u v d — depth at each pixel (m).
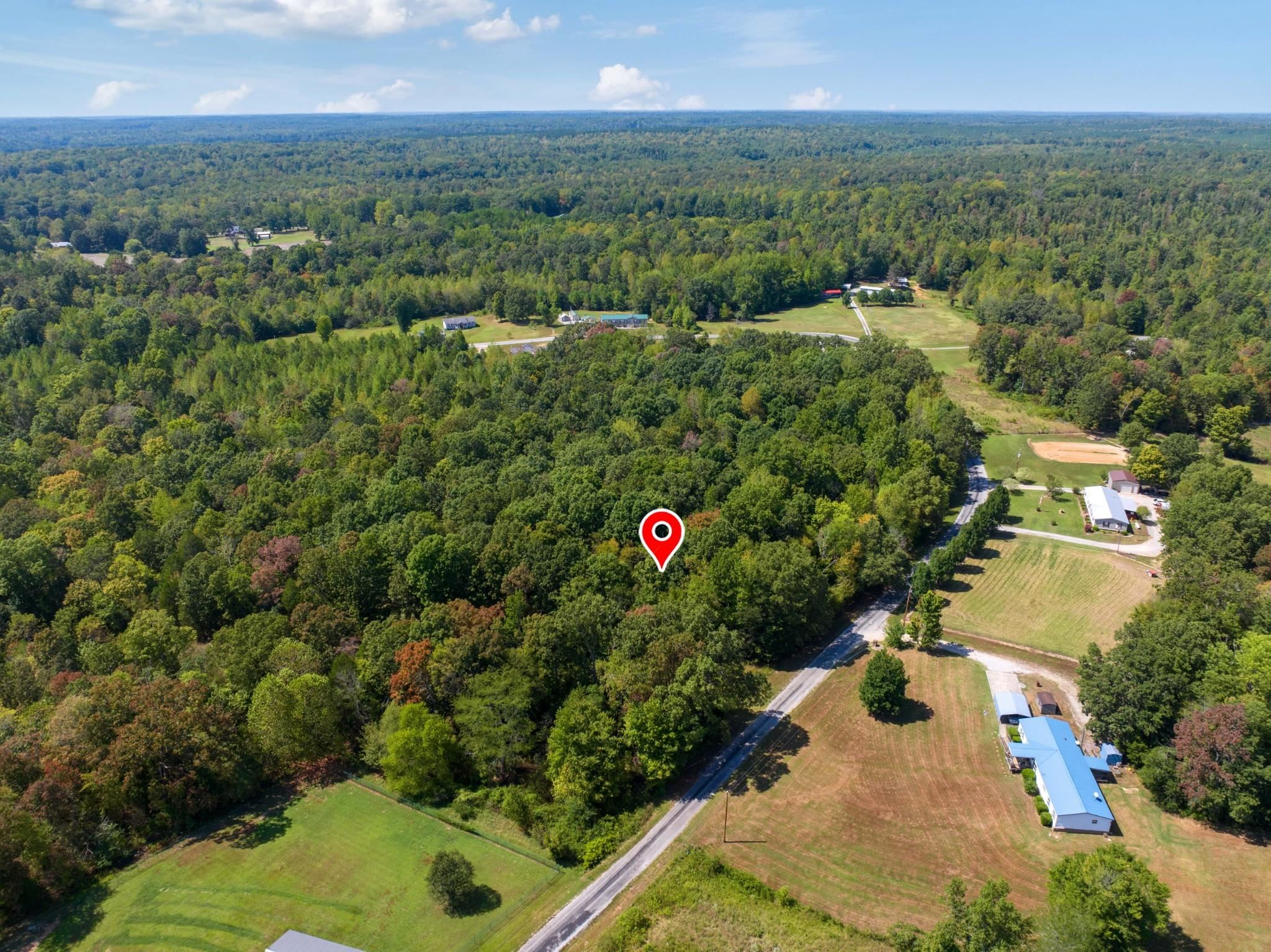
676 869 75.44
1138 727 86.06
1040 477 171.38
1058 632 115.50
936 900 71.94
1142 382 193.00
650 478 132.00
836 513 130.38
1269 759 78.50
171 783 81.31
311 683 88.88
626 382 192.25
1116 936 61.94
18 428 188.12
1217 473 142.50
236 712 88.38
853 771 88.69
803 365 195.75
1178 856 76.12
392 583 107.62
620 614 97.94
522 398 180.38
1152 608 107.44
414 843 80.62
